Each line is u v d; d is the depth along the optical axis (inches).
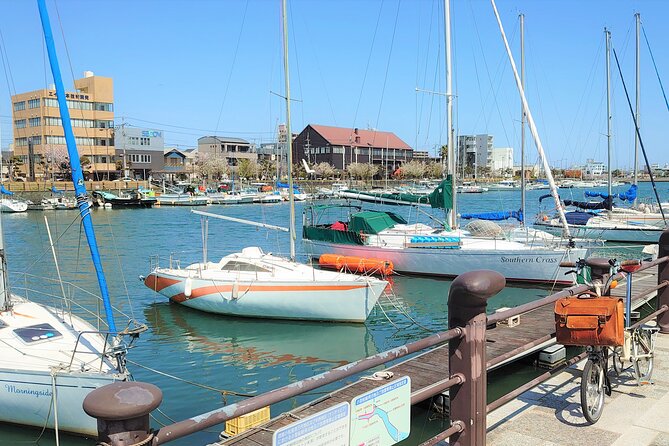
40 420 331.9
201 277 650.2
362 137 4808.1
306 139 4717.0
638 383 221.6
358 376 440.8
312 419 92.3
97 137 3299.7
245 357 506.6
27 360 343.0
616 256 1007.6
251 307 621.6
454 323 135.6
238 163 4719.5
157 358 504.1
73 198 2721.5
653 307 496.4
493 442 179.6
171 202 2923.2
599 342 173.6
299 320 617.9
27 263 1077.1
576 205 1312.7
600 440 179.8
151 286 703.1
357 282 599.8
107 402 78.0
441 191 905.5
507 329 406.6
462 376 134.0
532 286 792.3
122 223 2014.0
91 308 688.4
